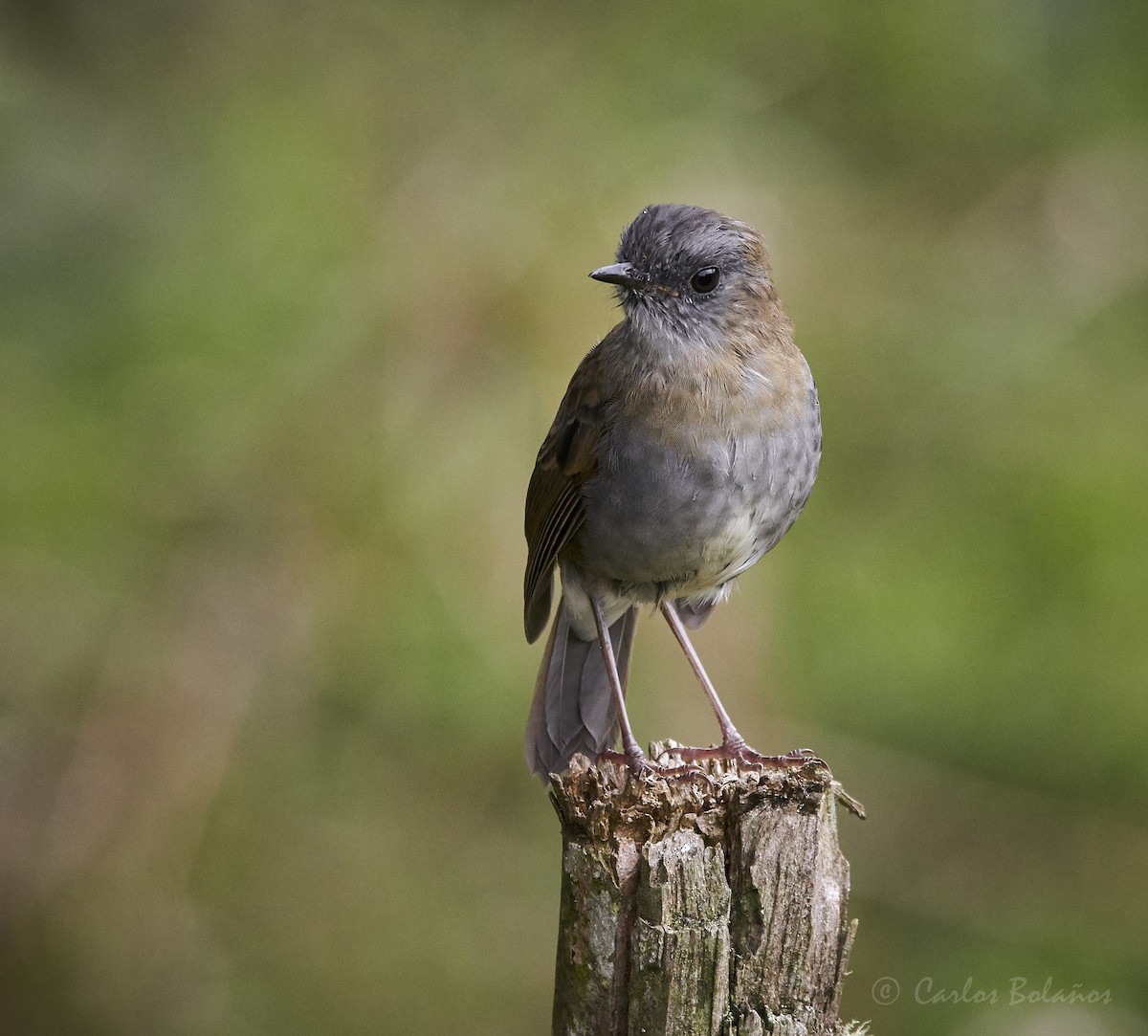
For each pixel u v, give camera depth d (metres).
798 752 8.29
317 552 12.66
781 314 8.55
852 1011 12.38
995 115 14.48
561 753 9.08
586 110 13.84
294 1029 12.47
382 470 12.63
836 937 6.43
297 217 13.16
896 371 13.52
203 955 12.59
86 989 12.51
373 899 12.74
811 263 13.50
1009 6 14.20
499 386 12.63
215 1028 12.44
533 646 12.29
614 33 14.38
